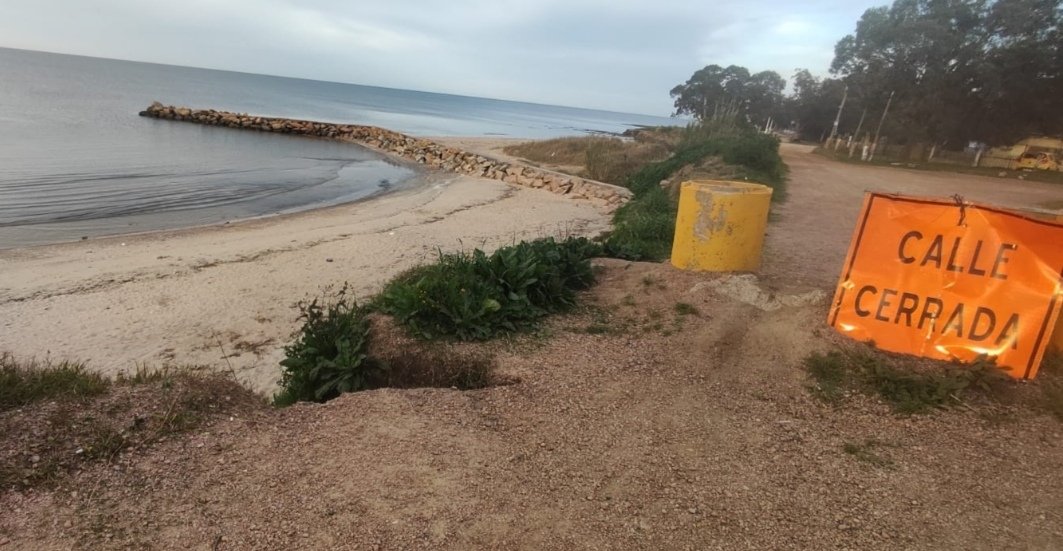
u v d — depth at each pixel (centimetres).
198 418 337
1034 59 3203
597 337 500
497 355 465
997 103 3388
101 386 351
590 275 641
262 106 8069
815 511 278
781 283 571
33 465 278
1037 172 3098
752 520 272
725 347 462
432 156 3053
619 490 293
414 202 1808
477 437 338
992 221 397
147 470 288
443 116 11356
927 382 381
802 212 1230
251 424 339
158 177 2133
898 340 421
